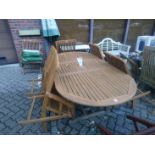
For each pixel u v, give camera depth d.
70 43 3.67
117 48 4.65
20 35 3.96
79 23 4.36
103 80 1.88
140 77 2.93
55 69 1.68
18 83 3.34
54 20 3.75
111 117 2.34
